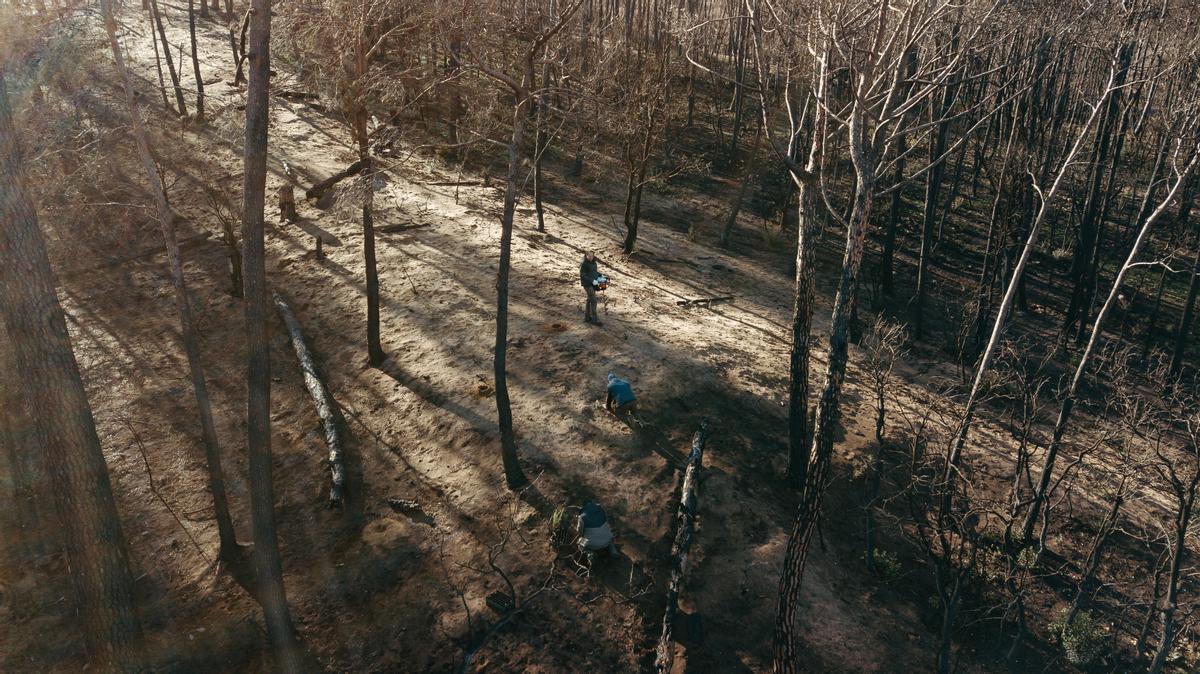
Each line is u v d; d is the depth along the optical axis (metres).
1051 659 12.98
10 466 15.39
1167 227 37.41
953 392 22.06
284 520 14.27
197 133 32.69
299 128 33.69
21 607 12.54
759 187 40.41
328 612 12.14
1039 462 18.39
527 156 36.84
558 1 18.08
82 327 21.22
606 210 33.69
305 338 20.20
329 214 26.09
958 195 41.31
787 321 24.47
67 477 9.48
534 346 18.09
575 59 27.39
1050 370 25.33
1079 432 20.75
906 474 16.47
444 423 15.90
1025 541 15.41
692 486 13.62
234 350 20.25
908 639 12.52
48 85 18.89
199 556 13.66
